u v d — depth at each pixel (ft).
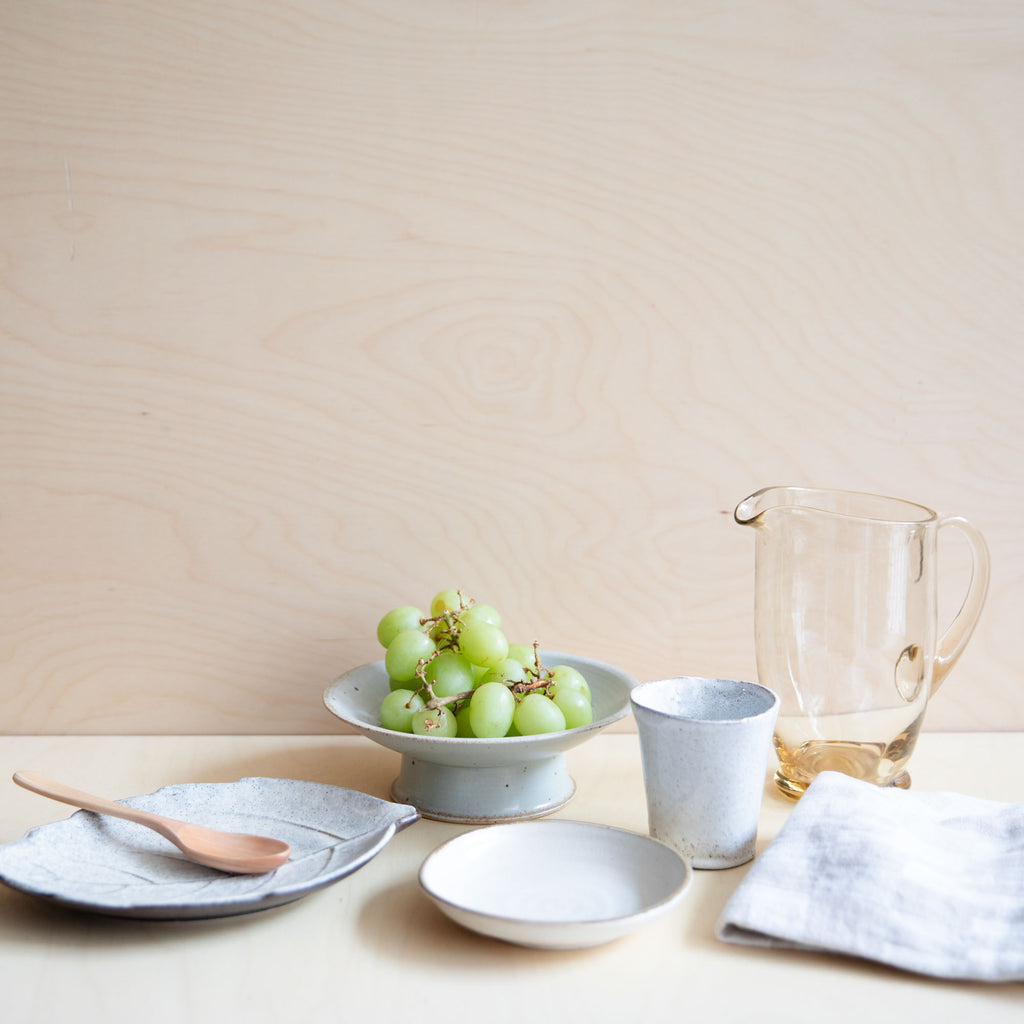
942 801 2.79
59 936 2.29
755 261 3.55
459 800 2.94
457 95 3.46
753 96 3.49
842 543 2.96
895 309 3.58
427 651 3.08
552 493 3.63
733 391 3.60
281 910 2.42
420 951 2.24
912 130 3.51
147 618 3.65
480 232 3.51
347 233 3.50
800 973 2.16
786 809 3.06
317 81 3.45
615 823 2.94
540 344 3.56
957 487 3.66
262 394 3.56
